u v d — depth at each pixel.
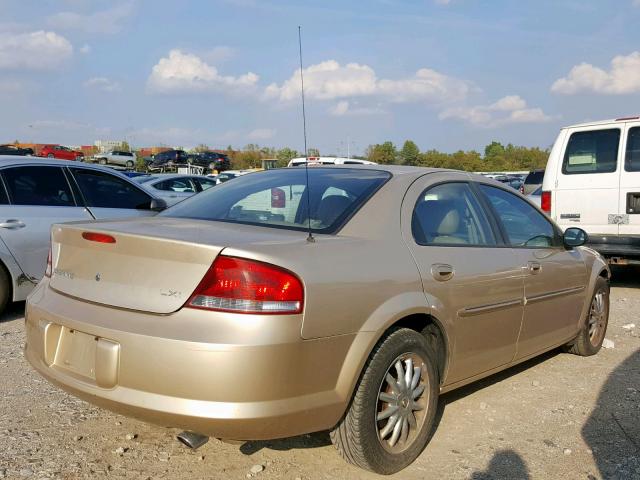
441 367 3.63
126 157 50.94
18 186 6.38
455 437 3.78
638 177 8.09
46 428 3.73
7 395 4.23
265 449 3.52
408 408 3.34
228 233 3.02
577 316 5.13
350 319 2.95
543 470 3.38
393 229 3.43
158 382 2.69
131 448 3.51
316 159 5.02
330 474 3.27
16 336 5.70
